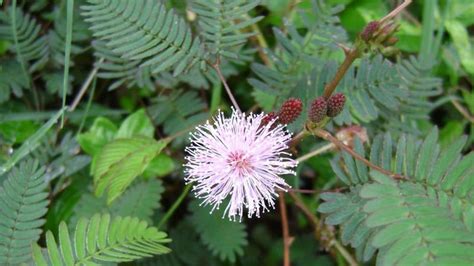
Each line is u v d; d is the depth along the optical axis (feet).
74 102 0.52
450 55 0.58
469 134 0.59
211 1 0.43
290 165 0.39
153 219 0.53
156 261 0.51
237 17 0.43
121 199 0.49
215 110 0.53
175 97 0.54
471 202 0.34
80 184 0.52
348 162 0.40
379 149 0.40
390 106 0.44
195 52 0.43
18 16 0.54
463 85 0.59
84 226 0.39
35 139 0.46
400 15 0.58
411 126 0.51
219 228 0.50
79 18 0.54
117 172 0.44
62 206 0.51
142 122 0.53
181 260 0.52
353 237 0.38
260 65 0.48
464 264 0.29
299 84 0.46
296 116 0.39
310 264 0.56
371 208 0.32
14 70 0.54
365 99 0.45
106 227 0.38
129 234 0.39
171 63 0.42
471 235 0.30
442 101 0.57
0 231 0.42
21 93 0.54
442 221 0.31
